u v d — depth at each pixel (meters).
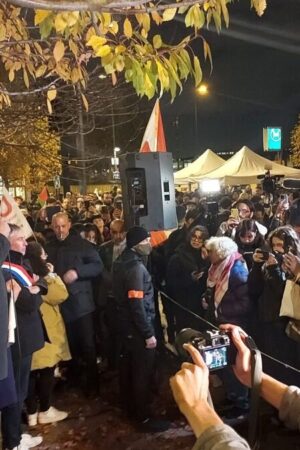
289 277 4.04
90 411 5.01
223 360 1.32
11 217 4.14
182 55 2.58
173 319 6.66
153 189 5.16
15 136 8.14
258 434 1.41
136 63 2.54
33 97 6.93
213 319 4.82
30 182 19.92
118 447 4.29
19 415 4.08
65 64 3.31
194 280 5.87
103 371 6.11
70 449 4.27
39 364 4.60
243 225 5.60
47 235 6.20
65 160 10.30
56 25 2.21
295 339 3.98
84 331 5.27
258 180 16.08
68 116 7.99
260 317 4.44
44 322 4.77
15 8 3.05
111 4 1.80
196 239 5.99
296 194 8.73
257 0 2.42
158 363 5.81
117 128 18.31
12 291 3.69
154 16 2.50
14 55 3.26
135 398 4.58
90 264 5.30
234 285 4.62
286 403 1.26
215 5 2.43
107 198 17.59
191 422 1.02
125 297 4.60
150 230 5.19
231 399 4.50
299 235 4.68
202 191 15.37
